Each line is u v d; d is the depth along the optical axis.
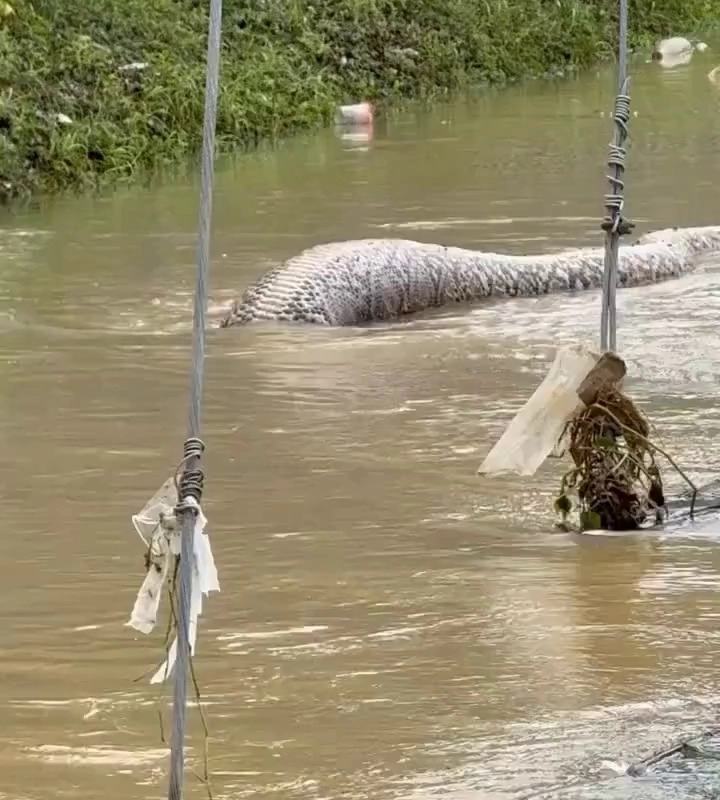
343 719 6.33
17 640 7.28
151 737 6.21
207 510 9.30
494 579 8.04
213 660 6.96
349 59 34.62
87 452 10.60
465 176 23.59
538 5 40.53
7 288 16.48
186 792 5.75
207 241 5.69
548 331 14.98
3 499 9.56
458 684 6.64
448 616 7.48
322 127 30.25
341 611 7.57
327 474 10.08
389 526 8.99
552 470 10.16
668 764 5.81
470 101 33.59
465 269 16.80
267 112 29.62
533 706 6.39
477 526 9.02
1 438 10.97
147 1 31.64
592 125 28.86
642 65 39.44
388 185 22.94
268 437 10.98
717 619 7.38
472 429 11.20
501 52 37.69
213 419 11.49
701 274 18.00
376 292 16.06
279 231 19.62
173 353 13.70
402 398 12.13
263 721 6.33
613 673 6.73
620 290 17.25
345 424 11.36
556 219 20.14
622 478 9.09
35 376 12.80
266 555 8.46
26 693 6.66
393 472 10.13
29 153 24.50
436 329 15.23
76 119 26.34
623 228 9.58
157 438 10.97
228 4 33.41
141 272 17.36
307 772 5.88
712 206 21.06
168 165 26.22
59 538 8.83
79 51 28.11
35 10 29.08
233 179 24.08
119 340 14.20
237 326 15.09
